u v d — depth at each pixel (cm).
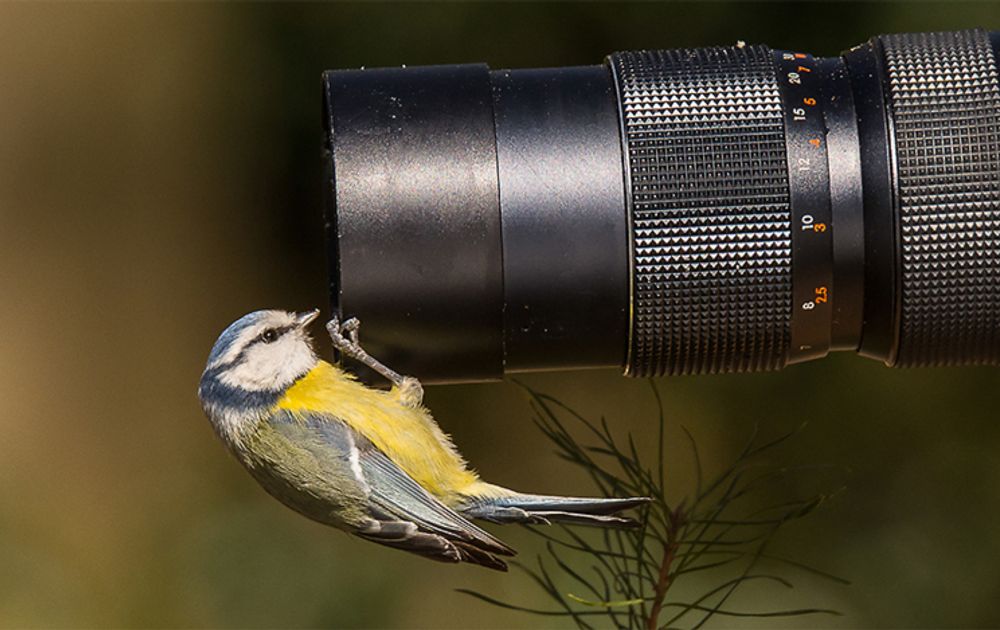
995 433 1309
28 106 1504
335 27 1425
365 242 664
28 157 1512
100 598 1380
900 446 1330
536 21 1369
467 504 730
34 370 1501
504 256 671
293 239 1536
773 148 677
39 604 1350
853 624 1270
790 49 1297
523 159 673
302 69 1459
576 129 679
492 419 1481
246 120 1502
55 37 1496
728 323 686
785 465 1344
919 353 703
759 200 675
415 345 683
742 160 677
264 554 1375
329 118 677
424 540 692
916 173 677
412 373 698
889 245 680
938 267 679
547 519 704
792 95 688
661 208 674
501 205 670
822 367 1350
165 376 1529
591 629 704
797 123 682
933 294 682
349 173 667
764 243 676
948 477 1311
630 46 1351
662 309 682
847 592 1284
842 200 679
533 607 1286
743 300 682
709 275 679
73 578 1388
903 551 1296
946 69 687
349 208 664
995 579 1281
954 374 1316
